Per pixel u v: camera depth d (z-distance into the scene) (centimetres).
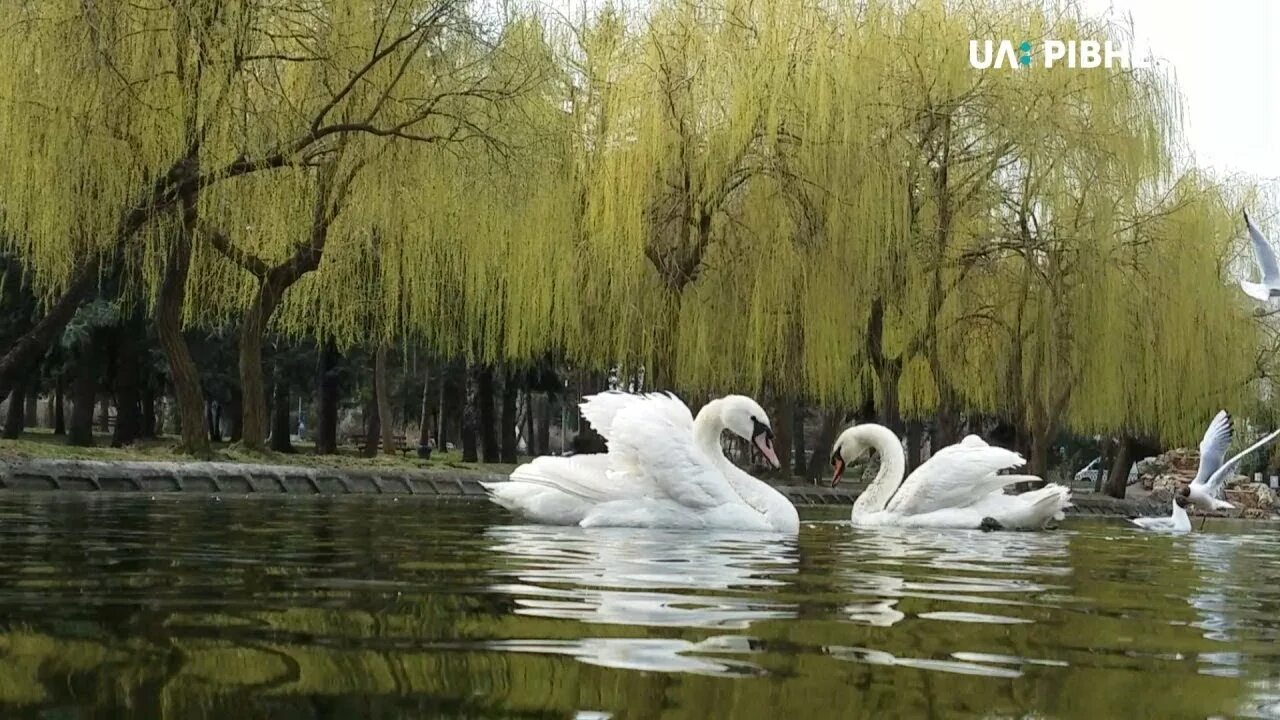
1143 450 3416
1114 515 2027
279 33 1606
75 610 374
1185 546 976
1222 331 2781
